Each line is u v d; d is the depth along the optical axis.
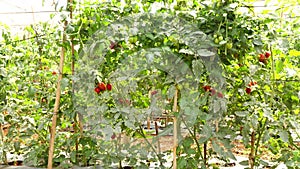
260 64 2.00
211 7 1.89
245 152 2.85
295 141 2.33
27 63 2.64
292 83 1.98
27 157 2.47
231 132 1.96
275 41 1.90
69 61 2.32
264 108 1.87
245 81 1.92
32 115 2.50
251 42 1.90
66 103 2.26
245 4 1.91
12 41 2.65
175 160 1.93
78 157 2.36
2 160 2.46
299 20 2.12
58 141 2.31
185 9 1.92
